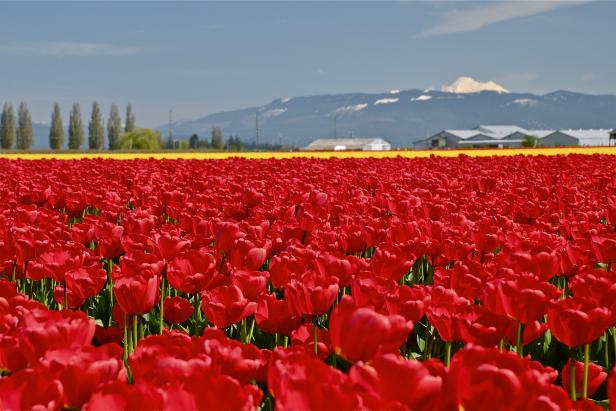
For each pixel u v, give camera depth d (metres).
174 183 16.59
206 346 3.00
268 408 3.89
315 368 2.48
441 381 2.48
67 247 5.94
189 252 4.93
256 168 21.92
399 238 7.05
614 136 162.25
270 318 4.31
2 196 12.17
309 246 6.36
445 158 29.28
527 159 27.53
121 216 10.71
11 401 2.51
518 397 2.36
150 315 6.00
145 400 2.32
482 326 3.54
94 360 2.81
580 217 9.15
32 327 3.05
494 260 5.73
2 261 6.02
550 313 3.67
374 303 3.98
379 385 2.44
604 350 5.59
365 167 23.73
